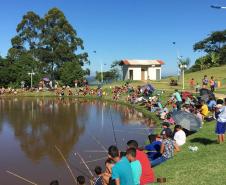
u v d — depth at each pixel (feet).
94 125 122.11
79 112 159.22
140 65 316.40
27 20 360.28
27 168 70.95
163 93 180.65
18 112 162.61
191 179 45.98
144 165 46.70
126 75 319.47
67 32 353.10
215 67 314.55
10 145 92.84
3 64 312.91
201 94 109.70
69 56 342.23
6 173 67.92
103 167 70.13
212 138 69.92
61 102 209.46
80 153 82.17
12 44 360.07
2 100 228.84
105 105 186.60
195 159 56.34
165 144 59.72
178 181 45.85
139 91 187.21
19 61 314.14
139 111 151.94
